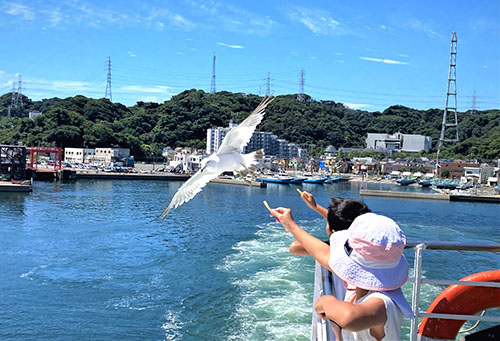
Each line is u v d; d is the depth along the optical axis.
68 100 187.62
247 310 18.61
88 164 130.88
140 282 22.55
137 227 38.03
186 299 20.05
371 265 2.53
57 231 35.44
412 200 78.06
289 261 26.41
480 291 3.55
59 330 17.02
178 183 98.06
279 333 16.28
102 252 28.72
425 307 17.78
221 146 5.49
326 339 2.81
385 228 2.50
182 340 16.06
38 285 21.98
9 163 82.31
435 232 42.34
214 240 32.91
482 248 3.44
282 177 116.12
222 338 16.05
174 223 40.62
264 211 50.81
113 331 16.89
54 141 143.12
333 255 2.66
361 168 165.75
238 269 24.72
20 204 51.50
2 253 28.00
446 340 3.66
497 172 124.62
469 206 70.31
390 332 2.46
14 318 18.00
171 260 26.77
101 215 44.59
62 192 67.50
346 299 2.81
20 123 156.50
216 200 62.91
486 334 3.63
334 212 3.15
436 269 25.27
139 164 149.25
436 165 140.12
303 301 19.53
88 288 21.58
